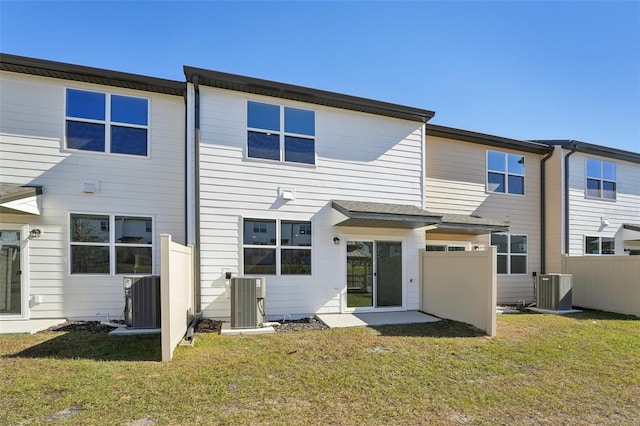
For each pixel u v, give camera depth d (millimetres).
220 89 7496
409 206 8773
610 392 3826
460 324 7250
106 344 5398
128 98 7660
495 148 11117
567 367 4668
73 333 6086
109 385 3762
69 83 7250
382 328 6832
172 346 4957
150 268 7664
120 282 7422
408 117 9000
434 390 3805
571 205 11367
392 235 8805
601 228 11898
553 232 11328
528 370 4531
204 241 7215
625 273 9266
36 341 5539
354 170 8523
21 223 6938
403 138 9070
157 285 6469
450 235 10352
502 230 9562
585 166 11766
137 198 7629
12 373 4086
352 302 8359
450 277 7793
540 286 9797
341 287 8258
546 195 11633
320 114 8328
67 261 7141
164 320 4734
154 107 7824
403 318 7816
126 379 3949
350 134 8562
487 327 6559
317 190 8172
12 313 6926
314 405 3367
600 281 9875
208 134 7363
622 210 12422
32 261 6984
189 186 7250
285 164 7922
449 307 7785
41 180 7039
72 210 7203
